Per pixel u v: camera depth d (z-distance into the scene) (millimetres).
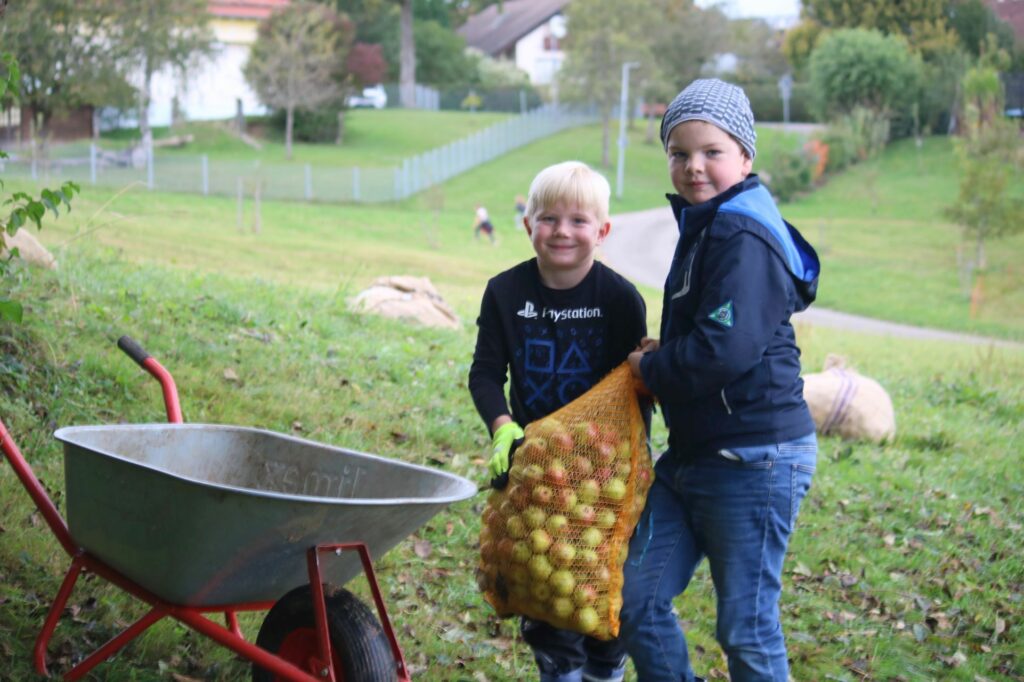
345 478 3961
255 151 57406
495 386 3756
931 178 62500
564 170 3611
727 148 3426
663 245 41812
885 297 32969
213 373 7430
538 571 3377
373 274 23109
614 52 65750
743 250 3236
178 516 3189
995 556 6805
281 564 3305
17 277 7852
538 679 4457
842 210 55281
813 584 5961
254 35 62656
